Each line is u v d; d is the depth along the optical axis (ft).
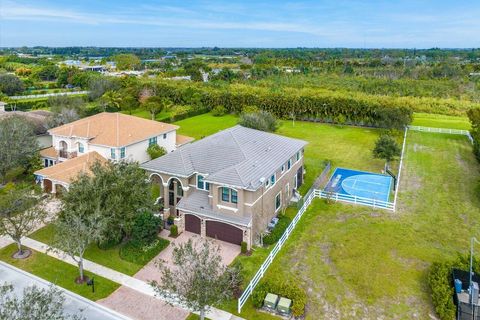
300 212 117.80
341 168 167.32
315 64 524.93
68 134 152.15
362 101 251.80
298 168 140.77
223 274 68.18
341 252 97.86
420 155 186.80
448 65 444.55
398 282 85.56
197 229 106.73
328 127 249.96
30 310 53.21
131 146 152.66
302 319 74.33
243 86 365.40
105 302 78.38
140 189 99.30
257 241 102.73
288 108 268.62
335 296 80.94
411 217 118.21
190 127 244.63
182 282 65.57
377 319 74.33
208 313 75.56
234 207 100.63
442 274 82.23
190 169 111.04
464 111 285.64
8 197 94.73
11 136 137.39
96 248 98.94
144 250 95.76
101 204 92.84
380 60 572.10
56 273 88.07
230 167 105.09
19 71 521.24
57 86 444.96
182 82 393.70
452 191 139.85
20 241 98.22
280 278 86.69
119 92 315.17
